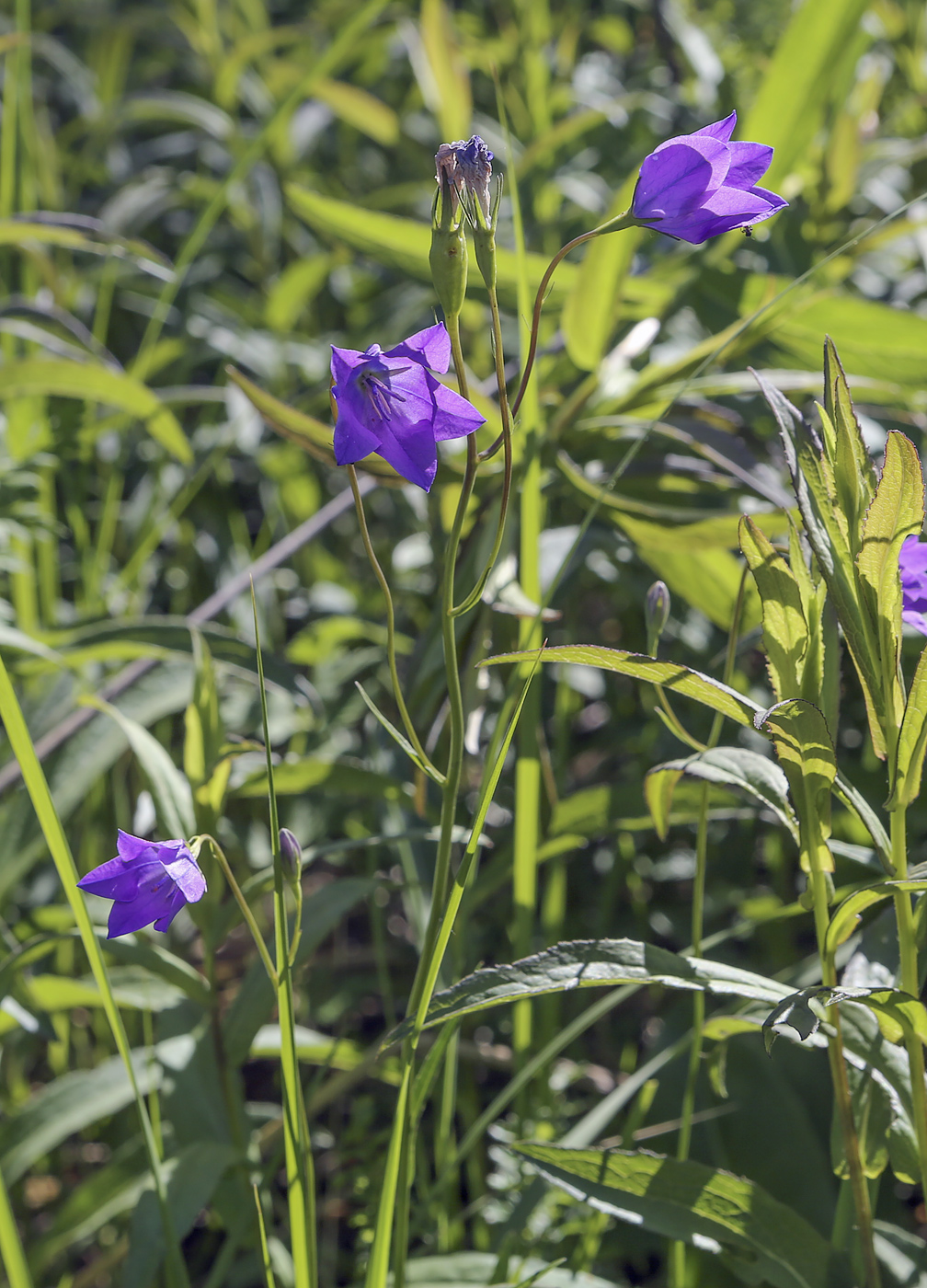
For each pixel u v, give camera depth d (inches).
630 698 41.1
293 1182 23.8
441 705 27.3
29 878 35.7
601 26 60.4
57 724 30.7
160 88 67.9
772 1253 24.4
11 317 32.9
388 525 46.5
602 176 51.4
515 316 37.2
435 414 22.3
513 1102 30.8
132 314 57.7
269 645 42.1
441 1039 24.6
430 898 29.9
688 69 47.6
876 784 31.0
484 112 57.5
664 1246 28.4
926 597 23.9
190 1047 27.3
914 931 23.5
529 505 27.0
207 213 35.3
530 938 27.6
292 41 58.0
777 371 31.4
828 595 23.7
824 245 37.1
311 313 53.4
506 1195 27.9
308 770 27.5
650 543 27.8
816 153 38.4
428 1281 26.1
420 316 45.2
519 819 27.3
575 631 39.4
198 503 46.2
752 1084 29.0
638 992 36.6
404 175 56.3
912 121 44.5
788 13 46.1
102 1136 32.8
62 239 32.8
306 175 52.3
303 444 26.3
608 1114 26.3
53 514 42.0
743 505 31.4
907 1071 24.3
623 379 30.6
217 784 26.2
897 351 30.4
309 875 44.8
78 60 69.5
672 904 37.5
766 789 23.7
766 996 23.4
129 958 26.3
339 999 35.4
